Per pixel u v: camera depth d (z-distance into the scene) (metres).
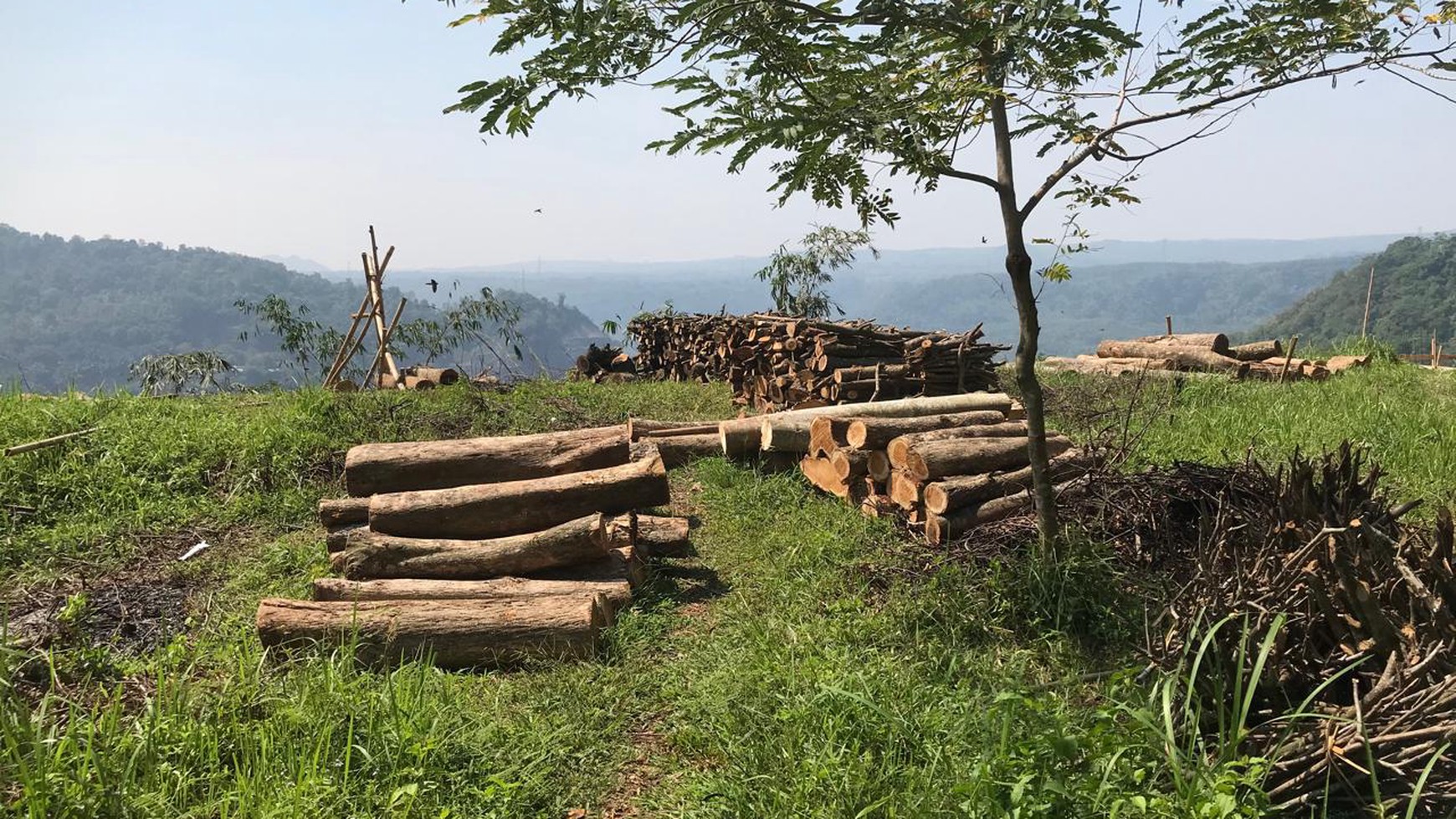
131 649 4.85
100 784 3.10
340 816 3.21
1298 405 10.39
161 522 6.96
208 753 3.49
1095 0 3.47
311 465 8.10
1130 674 3.52
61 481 7.24
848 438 6.88
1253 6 3.80
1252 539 4.31
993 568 5.05
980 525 5.71
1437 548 3.79
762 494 7.50
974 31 3.44
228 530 6.91
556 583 5.30
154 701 3.81
